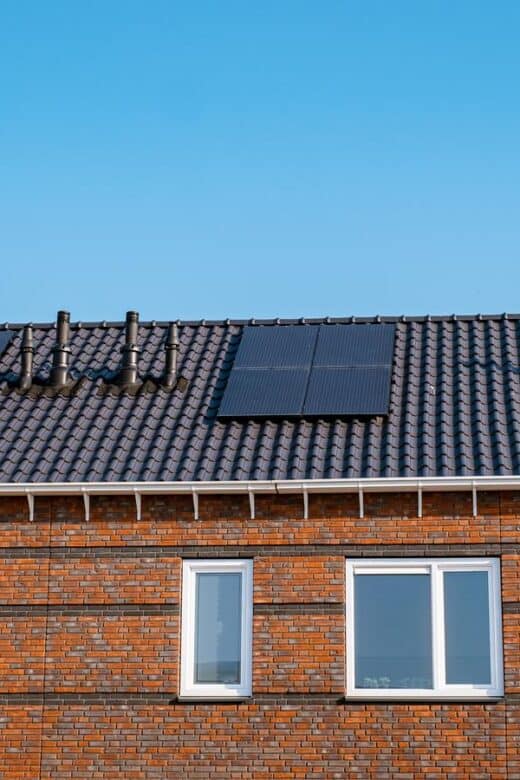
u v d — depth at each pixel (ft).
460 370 87.10
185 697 76.33
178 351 92.07
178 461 79.97
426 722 74.64
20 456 81.61
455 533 76.48
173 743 75.92
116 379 89.04
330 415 82.33
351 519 77.36
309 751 75.00
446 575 76.74
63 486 77.97
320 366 87.56
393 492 77.10
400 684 75.77
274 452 80.28
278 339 91.76
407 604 76.69
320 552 77.15
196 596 77.87
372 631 76.54
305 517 77.56
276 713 75.61
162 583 77.71
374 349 89.15
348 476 77.25
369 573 77.10
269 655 76.33
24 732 76.79
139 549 78.23
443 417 81.61
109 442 82.28
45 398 87.76
